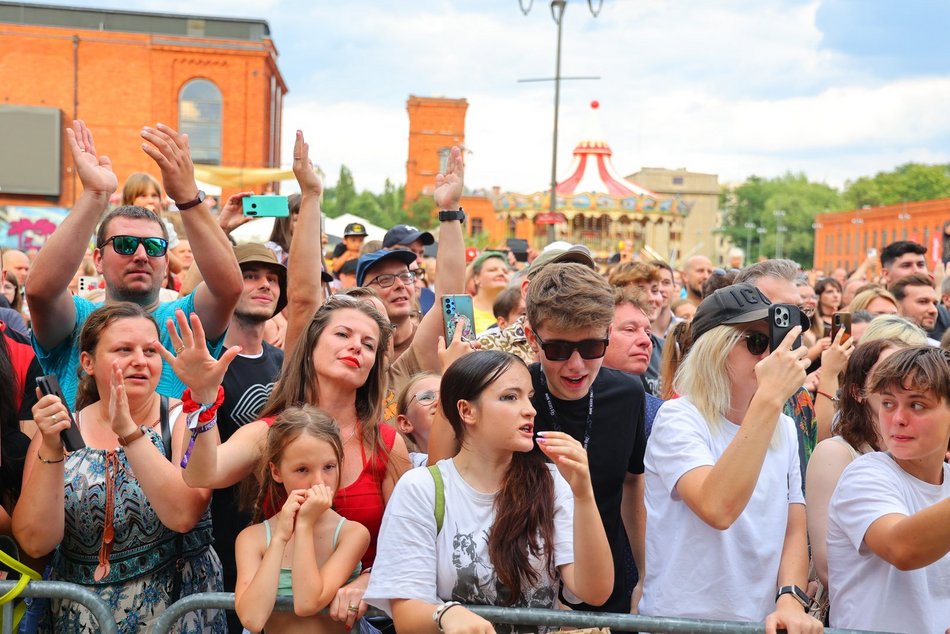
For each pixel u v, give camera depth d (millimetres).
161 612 3396
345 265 8461
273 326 6297
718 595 3111
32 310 3982
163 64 39938
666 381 4836
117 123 40125
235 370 4387
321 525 3225
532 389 3148
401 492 3082
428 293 7164
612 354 4285
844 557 3139
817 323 6391
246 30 42406
